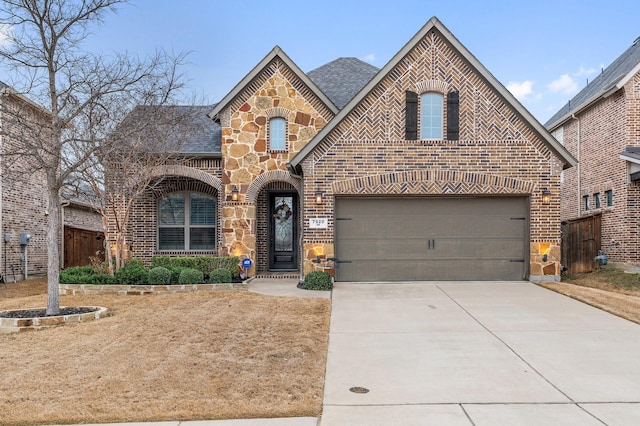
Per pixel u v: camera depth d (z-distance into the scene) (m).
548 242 13.32
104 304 10.95
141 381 6.02
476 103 13.38
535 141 13.37
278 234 16.36
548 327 8.75
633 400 5.54
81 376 6.21
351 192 13.34
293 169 13.68
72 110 10.02
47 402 5.43
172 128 13.75
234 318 9.20
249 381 6.04
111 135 10.55
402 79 13.44
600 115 17.52
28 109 10.62
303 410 5.21
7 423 4.96
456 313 9.85
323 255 13.24
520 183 13.33
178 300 11.04
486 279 13.51
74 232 19.80
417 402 5.50
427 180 13.33
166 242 16.53
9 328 8.82
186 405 5.32
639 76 15.70
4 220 15.88
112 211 14.83
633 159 14.67
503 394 5.73
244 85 15.10
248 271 14.91
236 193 14.98
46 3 9.32
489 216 13.57
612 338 8.03
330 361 6.98
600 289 13.13
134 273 12.66
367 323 9.12
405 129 13.38
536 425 4.91
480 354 7.25
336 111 15.03
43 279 17.09
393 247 13.55
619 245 15.80
